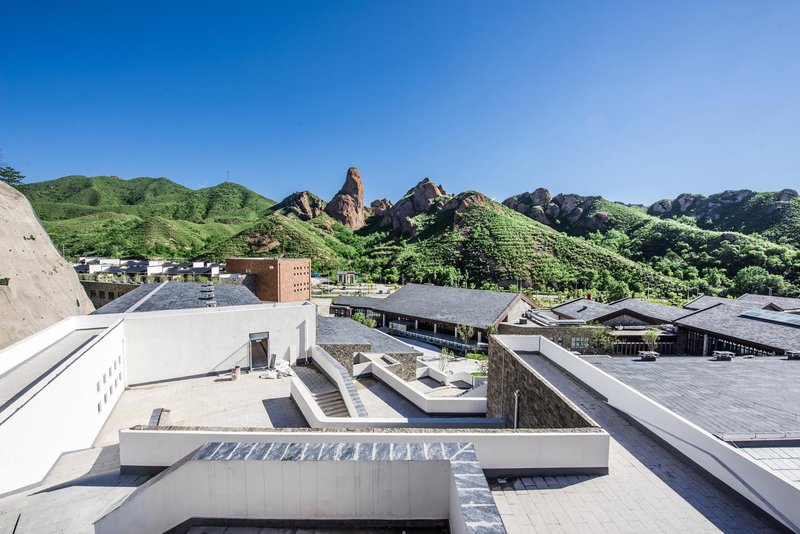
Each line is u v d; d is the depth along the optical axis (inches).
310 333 748.6
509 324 1397.6
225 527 183.9
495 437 261.3
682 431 297.4
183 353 613.0
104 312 609.0
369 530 181.0
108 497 241.9
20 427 291.6
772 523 226.4
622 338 1202.0
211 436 270.1
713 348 1026.7
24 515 220.5
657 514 233.5
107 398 488.1
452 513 168.4
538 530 217.2
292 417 498.6
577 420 293.1
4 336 1154.0
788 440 289.0
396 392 674.2
